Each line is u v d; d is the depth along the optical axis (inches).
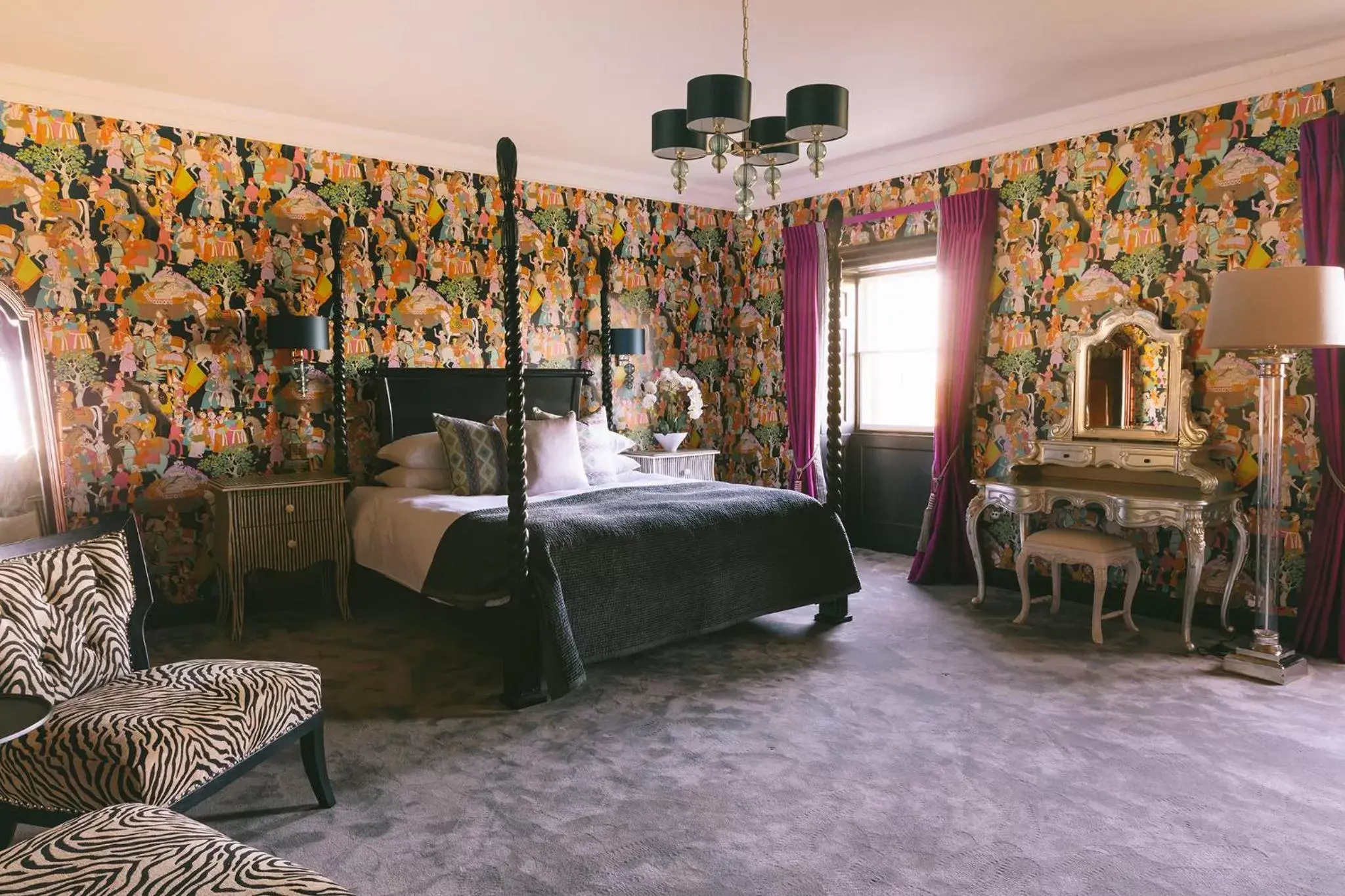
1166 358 168.9
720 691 132.3
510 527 125.1
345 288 194.9
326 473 182.7
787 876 81.8
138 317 169.3
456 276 210.8
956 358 202.8
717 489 178.5
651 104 173.8
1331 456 146.6
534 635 127.8
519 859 85.4
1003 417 200.8
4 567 86.5
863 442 242.2
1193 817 92.0
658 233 249.9
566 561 130.4
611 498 165.5
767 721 120.3
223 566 167.3
